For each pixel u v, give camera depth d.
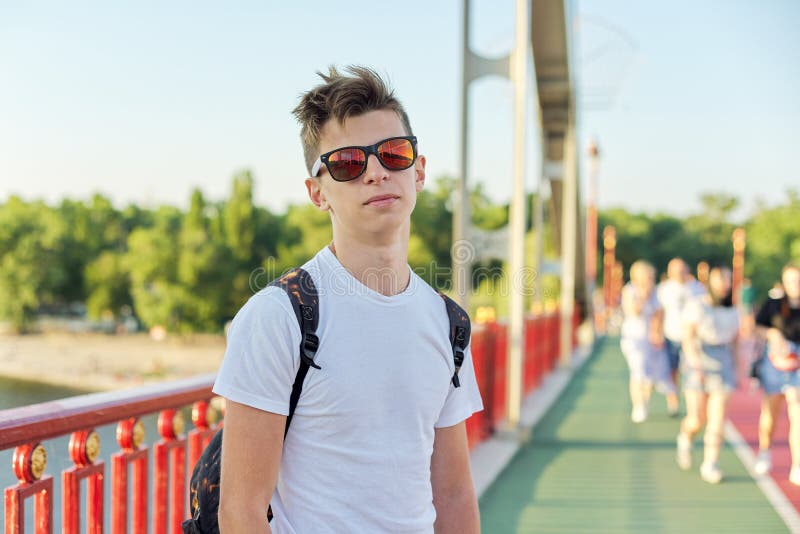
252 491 1.31
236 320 1.36
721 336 5.87
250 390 1.31
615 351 18.67
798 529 4.69
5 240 66.06
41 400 2.69
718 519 4.87
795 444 5.79
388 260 1.45
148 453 2.26
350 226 1.44
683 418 8.58
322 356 1.34
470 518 1.61
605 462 6.35
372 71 1.48
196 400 2.54
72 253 68.81
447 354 1.50
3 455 1.75
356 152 1.42
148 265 62.22
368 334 1.38
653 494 5.42
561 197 16.61
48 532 1.81
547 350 12.32
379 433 1.37
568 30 11.21
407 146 1.45
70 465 2.09
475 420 6.45
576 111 13.36
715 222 92.88
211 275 62.06
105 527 2.17
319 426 1.35
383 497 1.37
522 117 6.94
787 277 5.87
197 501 1.46
